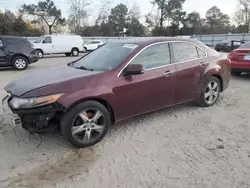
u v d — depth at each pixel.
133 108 3.77
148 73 3.85
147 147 3.37
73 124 3.20
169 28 57.38
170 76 4.11
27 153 3.22
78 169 2.87
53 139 3.61
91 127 3.36
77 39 20.84
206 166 2.91
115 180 2.66
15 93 3.18
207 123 4.20
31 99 3.01
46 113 3.08
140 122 4.24
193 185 2.57
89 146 3.40
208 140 3.57
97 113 3.38
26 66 11.40
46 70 4.07
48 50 19.17
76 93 3.16
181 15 57.69
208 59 4.80
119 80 3.54
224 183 2.60
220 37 40.97
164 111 4.78
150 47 3.98
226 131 3.88
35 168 2.89
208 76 4.74
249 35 38.78
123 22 52.53
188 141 3.54
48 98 3.01
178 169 2.85
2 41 10.70
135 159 3.07
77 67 4.06
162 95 4.08
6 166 2.92
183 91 4.39
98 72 3.53
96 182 2.63
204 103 4.91
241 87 6.83
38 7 49.38
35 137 3.66
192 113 4.67
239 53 7.54
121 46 4.17
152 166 2.92
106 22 48.31
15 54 10.98
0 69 11.46
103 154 3.20
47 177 2.72
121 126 4.07
